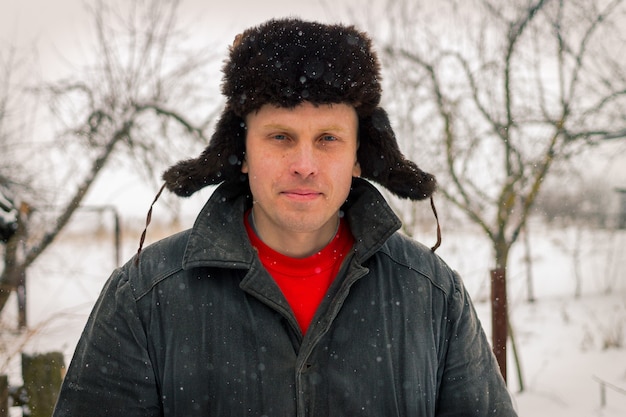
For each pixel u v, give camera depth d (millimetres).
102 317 1485
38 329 4066
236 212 1558
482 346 1688
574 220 12438
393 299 1556
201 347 1448
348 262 1540
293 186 1390
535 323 9336
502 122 6758
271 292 1454
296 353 1456
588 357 7516
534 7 6414
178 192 1617
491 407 1634
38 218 7730
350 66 1400
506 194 6367
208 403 1433
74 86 8469
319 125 1396
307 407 1436
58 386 3719
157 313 1477
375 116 1579
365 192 1600
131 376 1445
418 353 1527
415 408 1499
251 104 1400
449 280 1664
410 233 6449
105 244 12250
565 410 5777
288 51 1374
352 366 1468
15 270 6660
